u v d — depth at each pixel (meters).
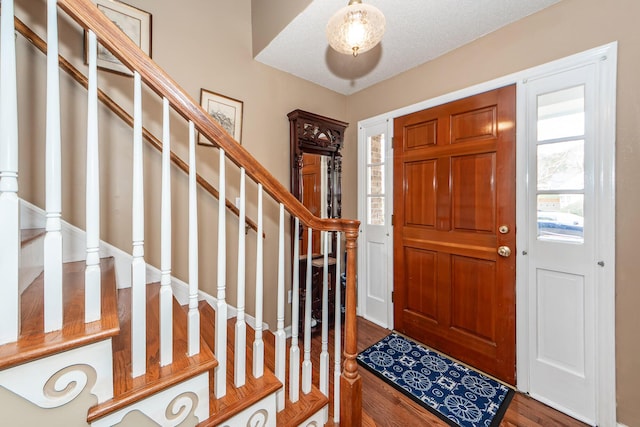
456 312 1.95
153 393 0.76
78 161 1.36
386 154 2.38
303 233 2.31
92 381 0.69
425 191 2.12
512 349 1.66
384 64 2.12
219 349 0.95
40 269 1.01
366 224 2.57
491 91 1.74
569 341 1.45
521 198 1.62
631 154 1.26
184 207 1.72
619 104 1.29
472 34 1.74
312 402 1.17
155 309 1.29
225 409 0.91
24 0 1.25
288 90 2.26
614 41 1.29
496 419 1.42
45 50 1.25
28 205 1.22
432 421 1.40
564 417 1.43
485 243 1.79
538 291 1.57
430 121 2.06
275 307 2.19
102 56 1.42
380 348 2.08
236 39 1.95
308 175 2.40
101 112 1.43
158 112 1.61
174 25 1.67
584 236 1.40
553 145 1.50
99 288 0.73
